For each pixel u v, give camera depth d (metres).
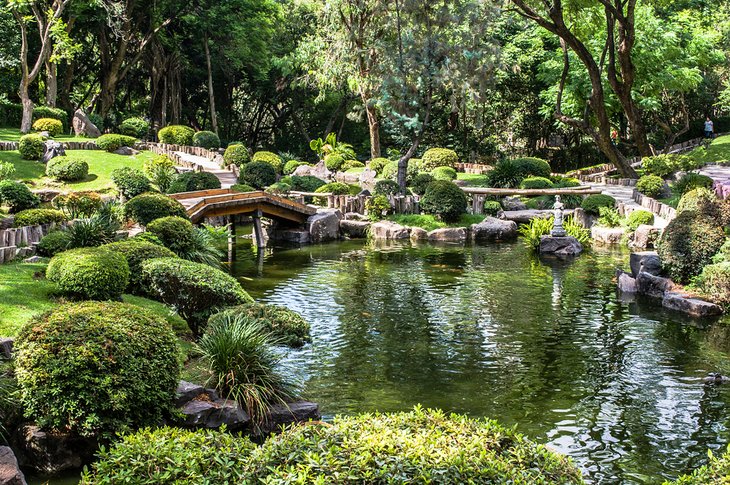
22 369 8.04
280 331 12.70
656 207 26.38
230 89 55.44
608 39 33.06
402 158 31.98
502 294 17.59
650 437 9.20
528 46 48.62
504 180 34.50
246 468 5.57
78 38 45.47
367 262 22.36
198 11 46.78
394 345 13.19
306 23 55.81
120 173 26.52
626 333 14.08
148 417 8.38
